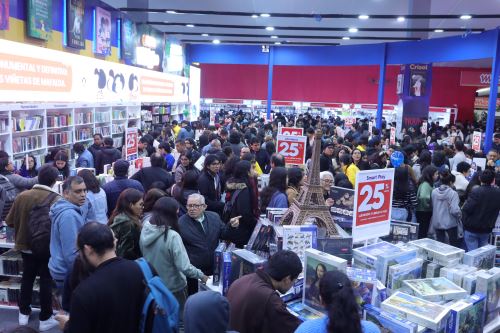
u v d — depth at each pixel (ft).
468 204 17.56
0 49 23.02
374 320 8.46
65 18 32.91
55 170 13.60
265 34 55.88
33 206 13.24
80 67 32.68
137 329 7.54
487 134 40.78
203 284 11.72
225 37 59.77
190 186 15.78
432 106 76.13
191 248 12.85
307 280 9.54
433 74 75.51
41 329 14.03
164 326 7.49
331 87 78.69
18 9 27.53
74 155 34.09
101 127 39.19
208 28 53.01
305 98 79.56
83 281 7.43
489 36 41.32
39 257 13.39
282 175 16.15
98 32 38.06
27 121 28.37
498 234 17.03
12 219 13.60
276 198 15.31
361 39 55.88
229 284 10.41
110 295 7.25
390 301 9.12
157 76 49.67
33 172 25.16
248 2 38.34
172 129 42.63
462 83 74.33
